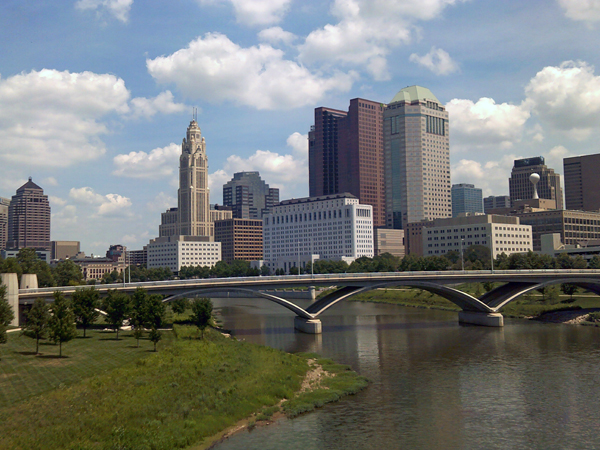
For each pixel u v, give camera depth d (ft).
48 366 285.23
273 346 419.95
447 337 456.04
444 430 216.95
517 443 203.10
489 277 549.13
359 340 447.83
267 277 508.94
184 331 439.22
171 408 223.71
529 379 299.58
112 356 317.63
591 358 353.51
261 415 231.30
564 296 648.38
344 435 211.20
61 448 177.88
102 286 469.98
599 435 211.00
